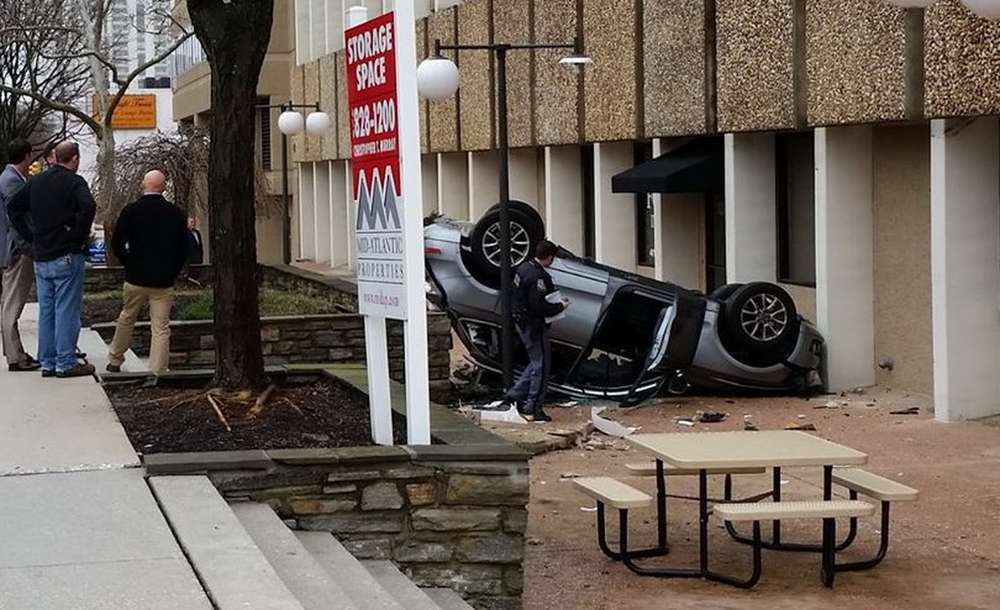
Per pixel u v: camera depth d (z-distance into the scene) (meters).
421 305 8.15
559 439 13.22
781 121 16.66
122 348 13.21
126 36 49.62
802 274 17.91
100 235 46.56
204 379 10.96
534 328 14.70
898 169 15.99
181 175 29.02
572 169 24.33
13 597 5.58
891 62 14.53
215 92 9.49
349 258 39.03
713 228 20.42
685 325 15.53
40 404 10.12
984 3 8.12
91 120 29.33
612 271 15.85
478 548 7.69
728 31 17.56
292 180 44.72
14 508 6.91
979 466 11.86
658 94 19.61
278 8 43.97
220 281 9.65
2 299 12.70
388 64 8.37
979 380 14.12
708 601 8.10
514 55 24.70
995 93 13.04
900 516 10.18
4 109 48.94
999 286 14.05
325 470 7.52
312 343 16.30
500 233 15.58
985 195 14.01
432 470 7.63
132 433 8.90
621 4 20.56
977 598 8.12
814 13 15.79
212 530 6.51
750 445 8.67
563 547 9.44
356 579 6.78
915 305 15.85
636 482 11.56
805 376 16.12
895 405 15.30
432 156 32.16
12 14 38.88
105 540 6.38
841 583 8.48
